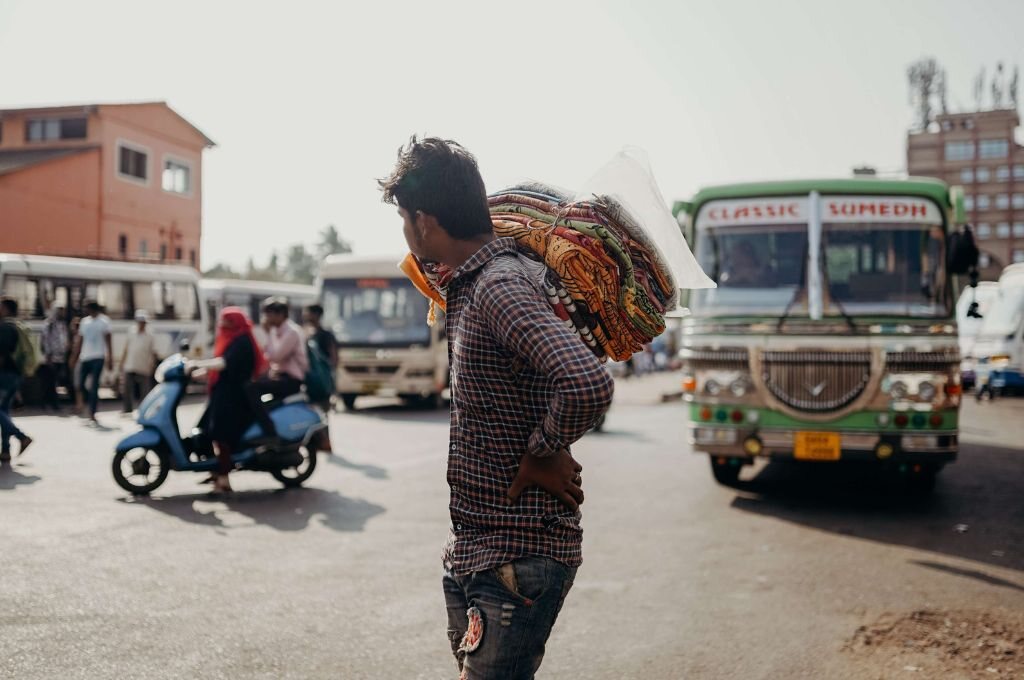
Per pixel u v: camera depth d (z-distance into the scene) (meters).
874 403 8.28
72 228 36.81
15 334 10.51
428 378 19.83
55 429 14.35
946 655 4.68
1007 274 26.53
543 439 2.18
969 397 26.55
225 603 5.33
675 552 6.91
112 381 21.80
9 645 4.48
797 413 8.43
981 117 94.81
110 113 38.31
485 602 2.31
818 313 8.57
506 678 2.32
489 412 2.29
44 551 6.34
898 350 8.24
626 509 8.67
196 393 25.38
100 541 6.72
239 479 9.93
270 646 4.63
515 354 2.25
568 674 4.40
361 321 20.08
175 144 42.62
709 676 4.39
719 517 8.30
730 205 9.09
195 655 4.46
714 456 9.82
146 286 23.70
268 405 9.34
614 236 2.42
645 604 5.56
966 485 10.27
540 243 2.38
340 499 8.79
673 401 25.34
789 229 8.89
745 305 8.79
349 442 13.59
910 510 8.72
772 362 8.52
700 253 9.12
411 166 2.33
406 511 8.21
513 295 2.21
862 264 8.68
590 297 2.35
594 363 2.14
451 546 2.42
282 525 7.52
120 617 4.99
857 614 5.39
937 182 8.84
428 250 2.37
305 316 14.45
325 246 99.31
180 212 42.94
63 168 36.38
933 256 8.62
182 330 25.02
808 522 8.10
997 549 7.10
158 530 7.18
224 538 6.98
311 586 5.73
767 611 5.43
